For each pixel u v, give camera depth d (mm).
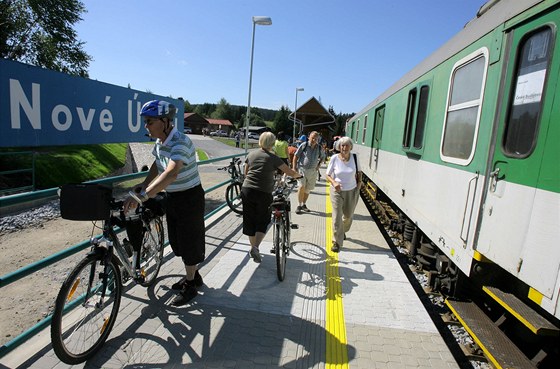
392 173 7141
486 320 3373
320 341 3100
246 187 4266
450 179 4008
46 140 4566
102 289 2777
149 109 3012
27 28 24578
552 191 2363
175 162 2943
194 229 3395
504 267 2832
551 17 2529
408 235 6117
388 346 3076
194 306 3527
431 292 4770
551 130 2439
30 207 11836
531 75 2732
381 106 8992
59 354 2383
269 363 2762
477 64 3637
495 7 3463
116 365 2621
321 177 15727
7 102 3975
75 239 8891
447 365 2857
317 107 43250
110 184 3451
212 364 2697
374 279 4492
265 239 5871
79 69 29188
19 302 5230
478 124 3449
